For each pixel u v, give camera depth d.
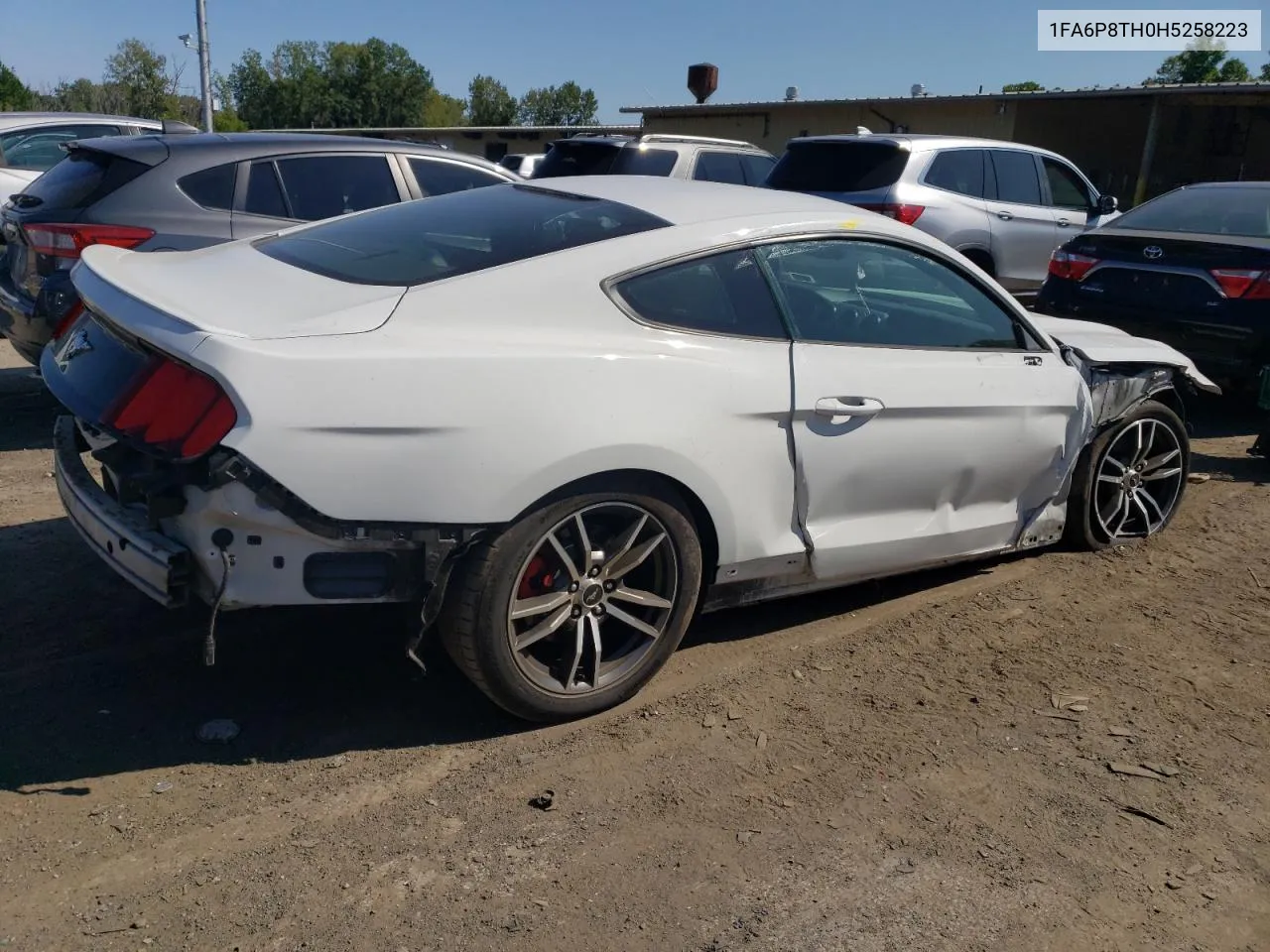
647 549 3.36
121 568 3.03
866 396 3.72
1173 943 2.55
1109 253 7.60
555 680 3.31
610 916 2.56
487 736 3.31
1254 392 7.18
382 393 2.83
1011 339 4.36
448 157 7.23
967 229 9.59
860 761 3.25
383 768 3.12
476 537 3.00
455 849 2.78
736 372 3.41
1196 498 5.83
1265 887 2.76
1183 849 2.89
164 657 3.69
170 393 2.81
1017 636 4.13
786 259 3.70
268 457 2.72
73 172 6.31
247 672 3.62
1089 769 3.25
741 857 2.79
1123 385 4.77
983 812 3.01
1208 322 7.00
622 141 11.40
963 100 21.67
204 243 6.23
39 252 5.95
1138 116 23.59
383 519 2.86
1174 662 3.95
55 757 3.10
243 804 2.93
